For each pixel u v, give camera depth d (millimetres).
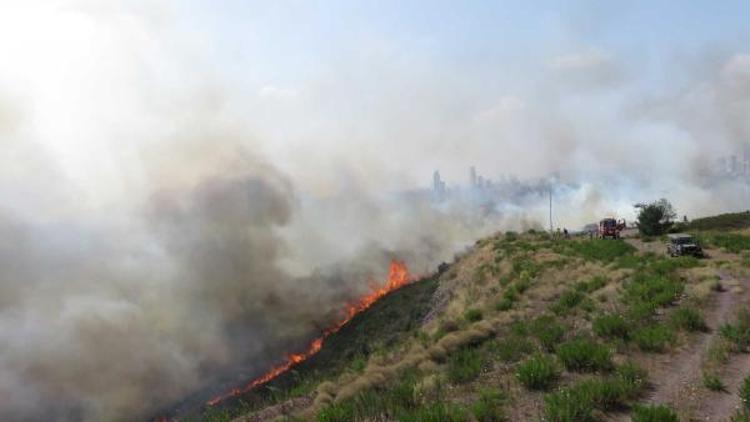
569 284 30281
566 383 14242
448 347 19859
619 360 15812
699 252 38344
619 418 11797
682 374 14266
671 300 22547
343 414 13867
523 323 22031
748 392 11727
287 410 16859
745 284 24875
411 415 12734
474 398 14141
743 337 16219
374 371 18141
